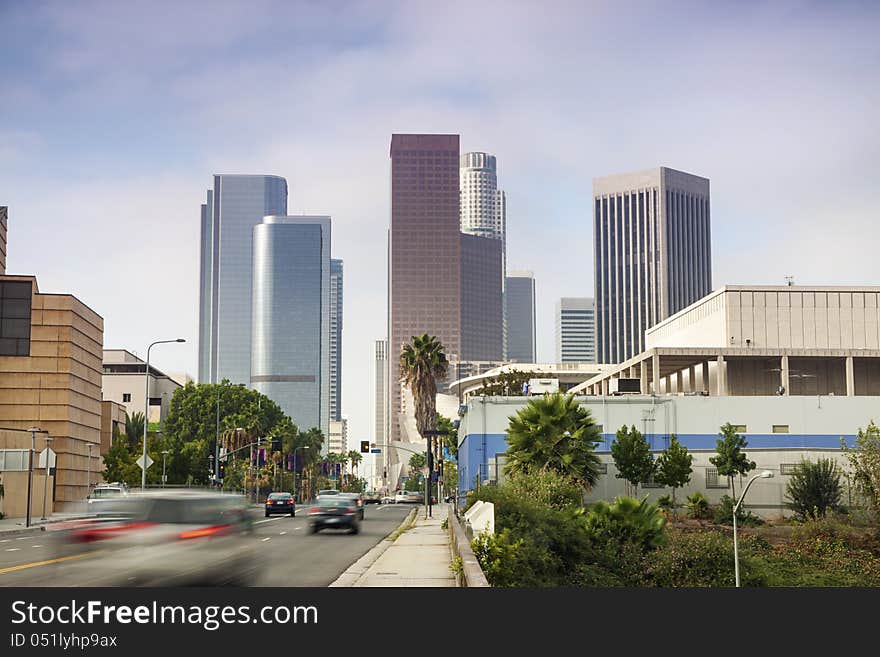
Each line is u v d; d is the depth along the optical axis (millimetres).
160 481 95625
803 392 98062
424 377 108625
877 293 115750
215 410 145375
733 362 98250
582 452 57500
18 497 69812
